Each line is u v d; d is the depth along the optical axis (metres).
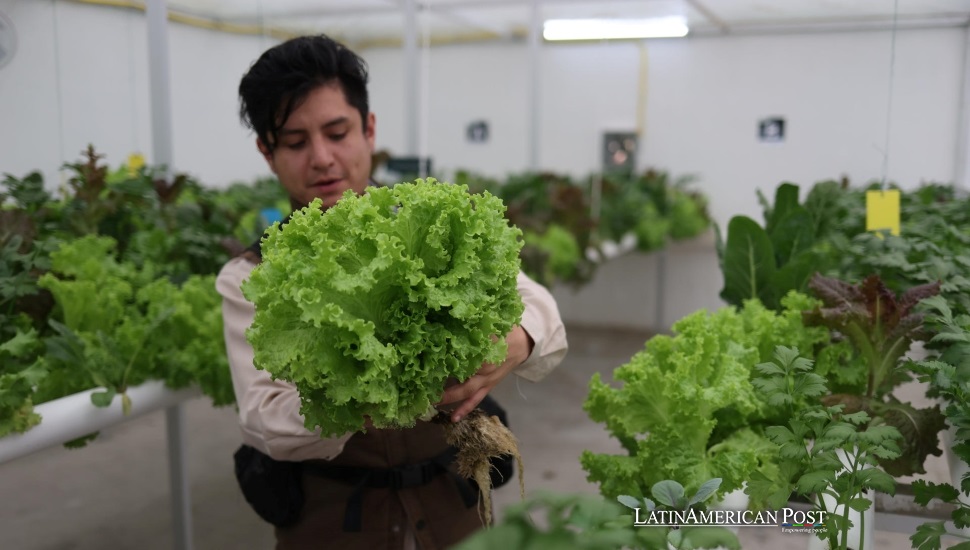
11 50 2.93
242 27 4.40
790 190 2.30
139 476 3.94
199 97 4.19
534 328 1.33
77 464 4.08
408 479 1.58
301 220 1.06
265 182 4.70
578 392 5.20
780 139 5.34
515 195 5.96
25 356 1.87
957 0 2.79
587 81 6.67
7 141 2.96
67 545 3.19
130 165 3.40
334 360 1.00
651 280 6.80
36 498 3.66
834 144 4.71
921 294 1.58
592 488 3.61
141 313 2.32
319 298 0.98
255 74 1.52
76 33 3.25
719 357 1.55
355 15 5.40
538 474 3.80
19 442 1.69
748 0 4.36
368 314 1.04
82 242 2.25
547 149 6.96
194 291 2.21
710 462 1.44
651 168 6.34
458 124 7.31
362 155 1.62
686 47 5.91
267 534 3.29
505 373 1.27
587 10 5.34
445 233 1.06
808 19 4.58
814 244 2.52
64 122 3.23
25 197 2.61
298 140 1.56
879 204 2.33
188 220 2.91
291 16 4.93
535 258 4.46
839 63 4.55
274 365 0.99
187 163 4.15
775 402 1.30
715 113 5.88
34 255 2.13
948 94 3.12
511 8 5.47
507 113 7.12
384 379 1.00
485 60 7.10
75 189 2.69
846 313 1.58
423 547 1.60
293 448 1.32
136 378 2.01
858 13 4.04
